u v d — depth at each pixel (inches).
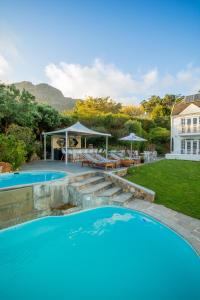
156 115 1867.6
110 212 291.0
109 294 164.2
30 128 716.0
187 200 323.6
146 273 183.2
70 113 1216.8
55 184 335.0
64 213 305.7
